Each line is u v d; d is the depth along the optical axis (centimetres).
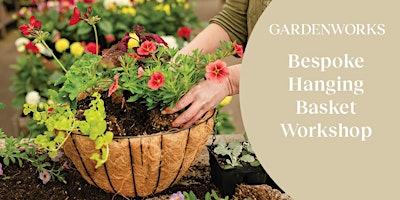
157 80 131
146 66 146
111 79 146
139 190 147
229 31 182
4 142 179
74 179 163
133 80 137
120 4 332
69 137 137
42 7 354
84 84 139
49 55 313
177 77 137
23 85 315
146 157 135
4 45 570
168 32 344
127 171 138
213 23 183
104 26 308
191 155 145
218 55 143
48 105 145
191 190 159
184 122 139
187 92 140
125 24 332
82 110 148
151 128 143
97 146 128
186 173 168
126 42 152
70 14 334
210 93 140
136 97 139
